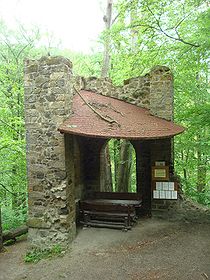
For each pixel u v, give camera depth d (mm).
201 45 7121
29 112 6812
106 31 10133
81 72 17094
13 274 5797
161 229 7656
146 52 8852
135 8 8094
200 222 8070
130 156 13406
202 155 12367
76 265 5871
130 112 8453
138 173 9375
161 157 8531
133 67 11023
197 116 8109
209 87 12078
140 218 8758
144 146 9266
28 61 6777
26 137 6863
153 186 8609
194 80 11359
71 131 6031
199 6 7723
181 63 8188
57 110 6562
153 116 8641
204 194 12297
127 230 7637
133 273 5379
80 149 9453
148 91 9062
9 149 10570
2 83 12211
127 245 6695
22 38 12758
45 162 6711
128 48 12141
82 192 9492
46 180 6715
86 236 7340
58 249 6535
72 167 7035
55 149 6625
